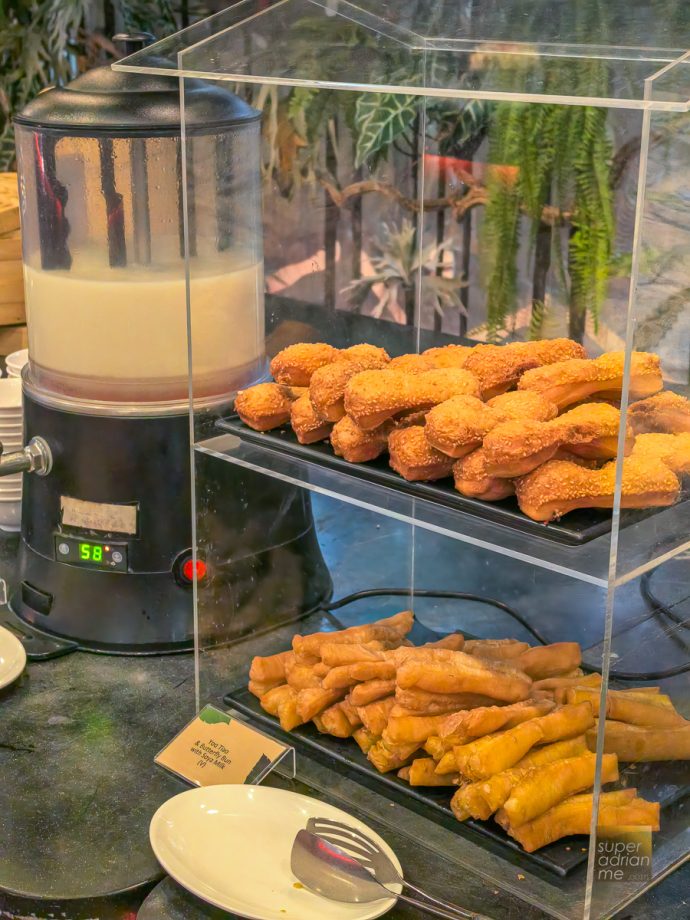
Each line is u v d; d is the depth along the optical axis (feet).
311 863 3.12
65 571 4.37
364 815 3.40
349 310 4.30
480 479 3.03
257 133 3.79
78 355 4.09
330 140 4.05
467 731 3.22
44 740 3.88
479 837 3.19
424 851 3.27
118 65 3.59
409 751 3.36
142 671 4.31
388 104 4.21
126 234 3.98
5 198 6.08
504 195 4.59
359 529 4.27
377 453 3.39
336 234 4.17
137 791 3.61
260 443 3.64
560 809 3.12
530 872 3.07
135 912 3.19
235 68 3.36
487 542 2.99
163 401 4.12
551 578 4.15
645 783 3.00
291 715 3.66
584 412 3.07
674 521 2.92
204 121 3.57
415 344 4.60
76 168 3.93
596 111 4.19
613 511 2.68
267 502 3.99
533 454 2.90
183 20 6.78
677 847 3.16
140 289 3.98
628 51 3.14
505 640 3.88
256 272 3.90
